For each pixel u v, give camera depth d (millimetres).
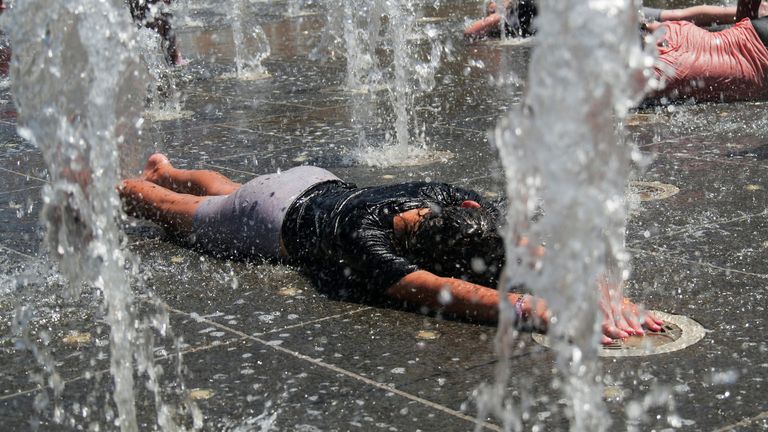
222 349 3773
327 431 3098
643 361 3479
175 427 3174
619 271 3723
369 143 7293
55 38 3295
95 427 3215
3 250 5062
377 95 9297
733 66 8383
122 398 3248
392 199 4305
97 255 3385
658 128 7477
